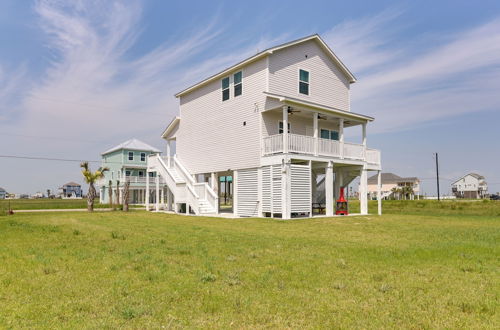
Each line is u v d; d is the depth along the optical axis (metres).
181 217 17.69
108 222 14.59
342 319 3.56
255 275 5.20
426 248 7.63
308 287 4.64
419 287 4.64
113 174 50.25
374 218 16.83
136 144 49.34
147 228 11.96
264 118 18.28
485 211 27.36
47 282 4.85
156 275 5.16
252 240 8.87
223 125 20.50
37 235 10.06
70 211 26.61
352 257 6.59
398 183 93.06
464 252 7.13
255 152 18.23
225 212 22.19
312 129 21.08
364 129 21.14
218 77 20.86
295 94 19.19
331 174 18.45
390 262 6.16
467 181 98.00
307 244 8.21
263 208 17.66
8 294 4.33
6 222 14.71
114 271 5.47
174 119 24.19
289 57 19.08
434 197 96.69
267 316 3.63
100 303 3.99
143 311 3.72
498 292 4.41
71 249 7.52
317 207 20.58
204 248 7.56
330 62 21.52
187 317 3.60
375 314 3.70
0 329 3.26
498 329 3.33
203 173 21.97
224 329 3.31
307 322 3.49
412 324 3.44
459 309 3.86
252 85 18.70
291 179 16.66
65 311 3.74
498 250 7.34
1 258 6.54
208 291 4.42
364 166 20.56
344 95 22.19
